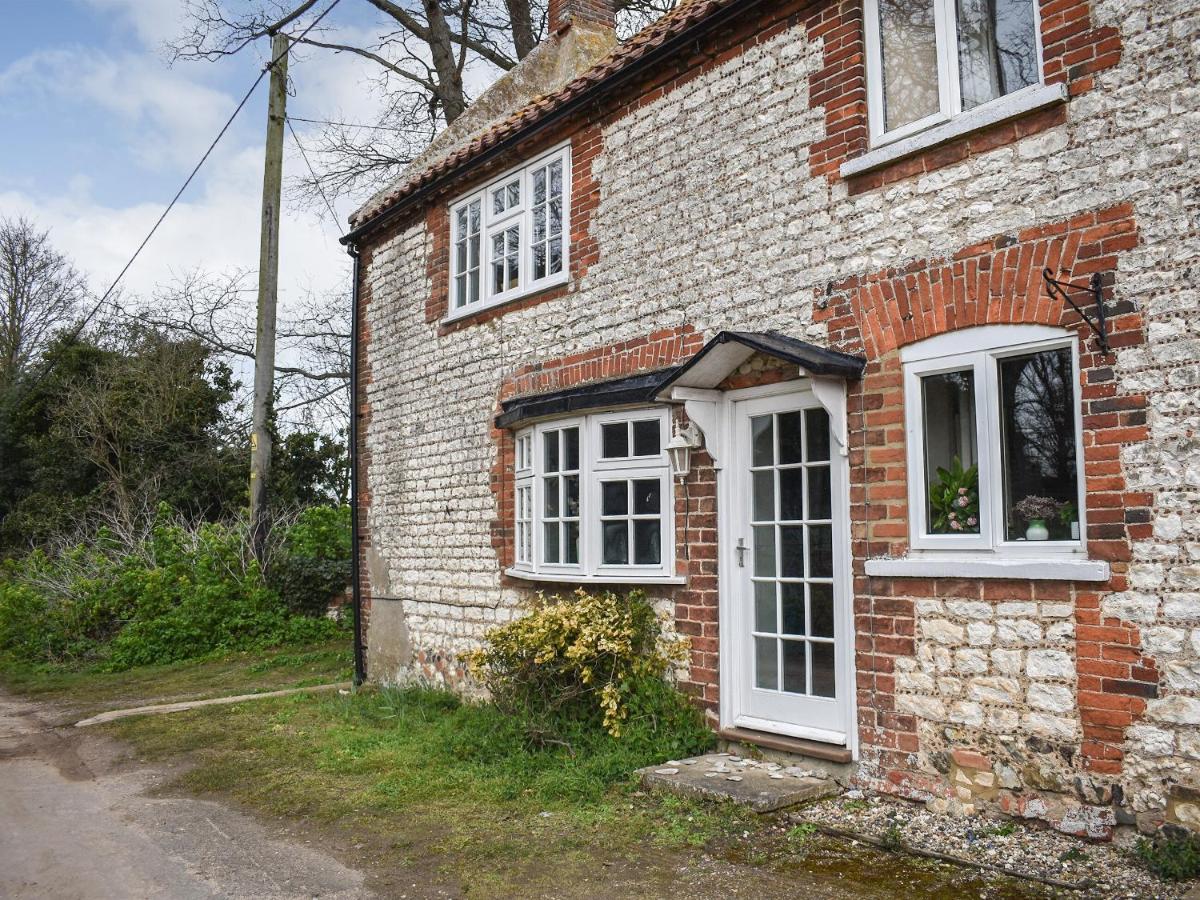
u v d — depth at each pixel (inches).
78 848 230.5
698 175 296.5
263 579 641.6
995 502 214.2
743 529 277.7
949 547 221.9
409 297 448.8
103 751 345.1
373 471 469.4
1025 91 215.2
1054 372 208.1
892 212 239.9
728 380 281.3
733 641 276.5
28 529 953.5
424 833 227.9
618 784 255.6
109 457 984.3
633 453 312.2
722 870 195.3
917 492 229.5
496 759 282.8
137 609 611.8
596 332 333.1
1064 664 199.6
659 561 302.2
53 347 1080.8
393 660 444.5
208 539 666.8
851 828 214.1
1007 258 214.4
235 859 216.7
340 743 324.2
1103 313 196.2
